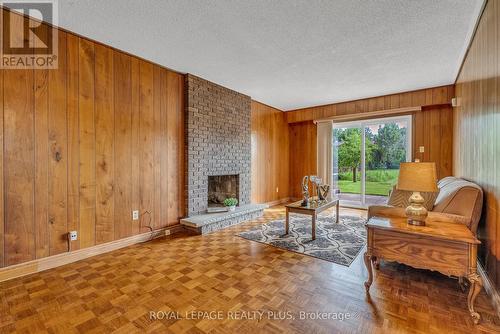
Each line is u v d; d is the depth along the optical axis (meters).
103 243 2.72
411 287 1.97
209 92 3.90
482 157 2.17
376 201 5.06
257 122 5.28
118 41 2.64
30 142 2.21
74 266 2.37
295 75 3.66
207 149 3.87
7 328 1.50
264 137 5.50
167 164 3.38
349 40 2.61
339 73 3.57
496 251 1.75
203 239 3.17
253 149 5.16
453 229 1.76
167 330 1.48
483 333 1.45
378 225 1.88
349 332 1.46
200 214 3.76
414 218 1.88
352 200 5.36
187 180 3.57
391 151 4.89
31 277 2.14
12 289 1.94
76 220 2.51
